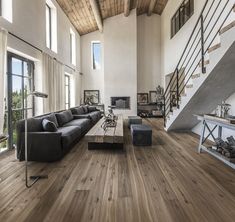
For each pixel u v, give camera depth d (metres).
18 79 4.96
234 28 2.95
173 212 2.24
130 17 10.58
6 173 3.31
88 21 9.68
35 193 2.66
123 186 2.86
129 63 10.71
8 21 4.13
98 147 4.76
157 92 11.28
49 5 6.89
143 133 5.10
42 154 3.86
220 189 2.77
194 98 4.66
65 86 8.55
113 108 10.66
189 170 3.46
